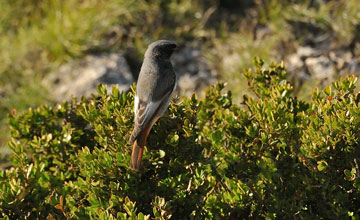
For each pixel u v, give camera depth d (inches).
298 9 675.4
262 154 309.1
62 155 376.8
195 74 644.7
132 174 309.1
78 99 593.0
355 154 313.9
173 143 309.7
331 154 314.0
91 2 709.9
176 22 697.6
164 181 315.0
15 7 721.0
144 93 350.0
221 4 718.5
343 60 614.2
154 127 344.8
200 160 320.8
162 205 290.8
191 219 310.2
